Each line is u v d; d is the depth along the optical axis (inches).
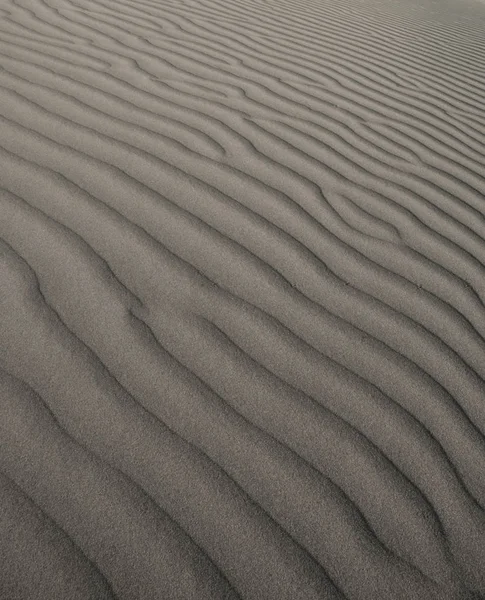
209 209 90.7
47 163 92.6
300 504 55.9
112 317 69.8
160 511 53.1
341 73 161.9
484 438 64.8
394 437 63.3
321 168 109.0
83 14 160.9
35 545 49.1
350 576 51.6
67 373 62.8
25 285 71.1
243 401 63.9
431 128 137.5
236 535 52.6
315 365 69.5
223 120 118.3
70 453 55.9
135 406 61.1
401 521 56.1
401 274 86.0
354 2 263.4
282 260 83.9
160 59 142.3
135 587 48.1
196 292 75.6
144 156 100.3
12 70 119.0
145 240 81.7
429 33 234.8
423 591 51.4
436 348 74.8
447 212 103.5
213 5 197.9
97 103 113.8
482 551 55.0
